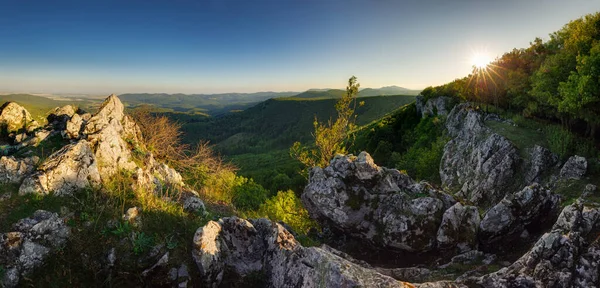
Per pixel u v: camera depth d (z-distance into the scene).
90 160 12.46
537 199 13.59
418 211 14.32
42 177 10.88
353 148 94.75
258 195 27.17
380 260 15.10
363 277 9.20
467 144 37.47
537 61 43.16
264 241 12.77
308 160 26.53
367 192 15.57
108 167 13.60
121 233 10.32
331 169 16.55
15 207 10.08
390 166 64.88
